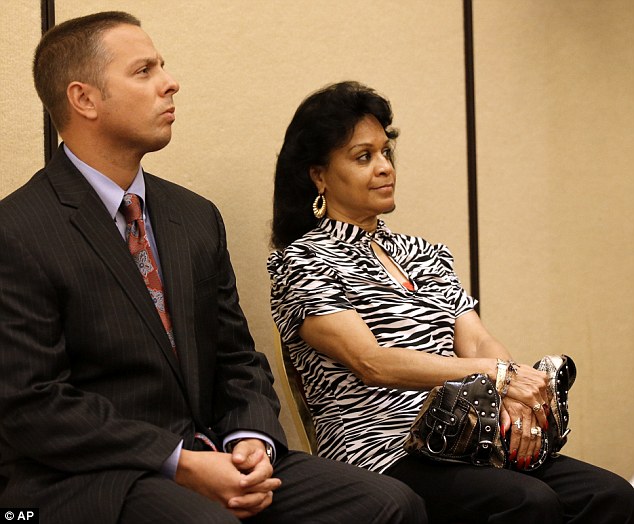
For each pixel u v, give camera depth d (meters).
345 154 2.75
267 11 3.16
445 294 2.84
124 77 2.19
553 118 3.85
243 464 2.02
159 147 2.25
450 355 2.74
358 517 2.04
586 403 3.96
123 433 1.96
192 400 2.17
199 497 1.89
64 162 2.21
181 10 2.98
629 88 4.04
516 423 2.39
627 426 4.05
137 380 2.11
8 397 1.95
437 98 3.56
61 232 2.08
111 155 2.22
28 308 2.00
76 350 2.07
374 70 3.40
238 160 3.09
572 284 3.91
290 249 2.69
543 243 3.84
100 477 1.94
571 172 3.90
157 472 1.98
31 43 2.75
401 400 2.61
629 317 4.05
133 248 2.21
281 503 2.12
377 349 2.50
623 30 4.02
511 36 3.75
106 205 2.21
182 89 2.98
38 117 2.77
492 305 3.71
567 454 3.92
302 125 2.79
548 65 3.83
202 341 2.27
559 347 3.89
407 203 3.49
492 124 3.71
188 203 2.40
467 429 2.35
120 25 2.23
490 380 2.38
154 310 2.14
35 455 1.96
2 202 2.11
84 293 2.07
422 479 2.39
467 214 3.63
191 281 2.25
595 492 2.37
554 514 2.23
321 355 2.65
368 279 2.69
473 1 3.65
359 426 2.57
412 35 3.50
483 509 2.28
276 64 3.18
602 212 3.98
